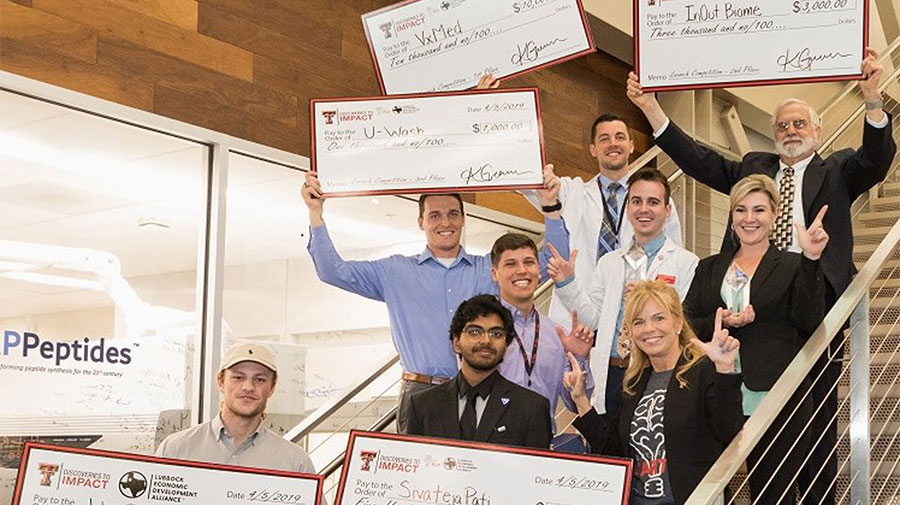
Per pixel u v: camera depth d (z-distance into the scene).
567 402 3.88
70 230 4.15
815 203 3.79
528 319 3.85
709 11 3.56
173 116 4.41
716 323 2.86
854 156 3.77
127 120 4.24
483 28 3.73
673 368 3.06
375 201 5.39
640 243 3.98
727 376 2.83
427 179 3.63
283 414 4.85
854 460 3.20
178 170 4.52
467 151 3.61
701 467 2.91
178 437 3.51
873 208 6.03
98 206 4.25
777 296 3.36
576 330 3.80
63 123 4.12
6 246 3.96
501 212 6.01
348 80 5.27
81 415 4.09
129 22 4.30
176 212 4.50
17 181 4.01
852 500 3.19
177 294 4.47
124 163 4.34
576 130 6.51
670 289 3.12
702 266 3.60
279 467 3.51
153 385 4.34
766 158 4.00
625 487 2.62
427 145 3.64
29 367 3.96
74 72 4.08
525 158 3.58
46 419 3.98
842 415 4.05
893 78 5.86
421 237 5.60
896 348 3.93
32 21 3.98
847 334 3.69
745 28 3.52
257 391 3.47
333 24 5.23
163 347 4.40
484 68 3.72
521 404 3.32
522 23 3.70
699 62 3.56
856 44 3.44
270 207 4.91
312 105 3.72
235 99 4.69
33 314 4.00
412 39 3.79
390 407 5.30
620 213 4.28
